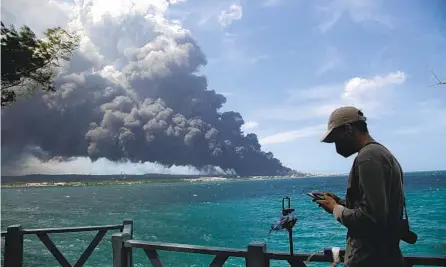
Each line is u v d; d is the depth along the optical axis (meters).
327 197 2.27
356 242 2.12
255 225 42.19
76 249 24.88
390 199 2.04
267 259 3.26
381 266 2.03
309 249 25.64
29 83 8.41
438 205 54.12
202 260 20.45
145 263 19.61
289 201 3.00
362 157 2.06
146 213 60.66
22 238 4.91
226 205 73.12
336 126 2.26
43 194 146.62
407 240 2.08
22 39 7.86
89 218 55.84
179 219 50.25
